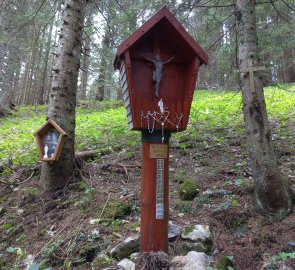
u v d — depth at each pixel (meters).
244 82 4.55
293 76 20.44
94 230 4.46
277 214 4.23
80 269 3.91
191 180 5.50
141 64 3.43
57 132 5.63
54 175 5.84
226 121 9.20
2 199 5.99
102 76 15.92
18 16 10.20
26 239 4.76
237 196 4.80
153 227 3.39
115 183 5.90
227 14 8.66
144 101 3.33
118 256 3.88
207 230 3.97
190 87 3.37
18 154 8.35
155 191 3.41
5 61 19.28
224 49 8.73
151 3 8.12
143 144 3.48
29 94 28.72
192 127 8.84
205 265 3.42
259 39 8.00
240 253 3.68
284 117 9.05
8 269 4.18
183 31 3.30
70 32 6.20
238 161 6.24
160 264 3.29
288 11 8.60
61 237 4.53
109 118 12.33
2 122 15.69
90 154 7.26
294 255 3.39
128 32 10.30
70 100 6.07
